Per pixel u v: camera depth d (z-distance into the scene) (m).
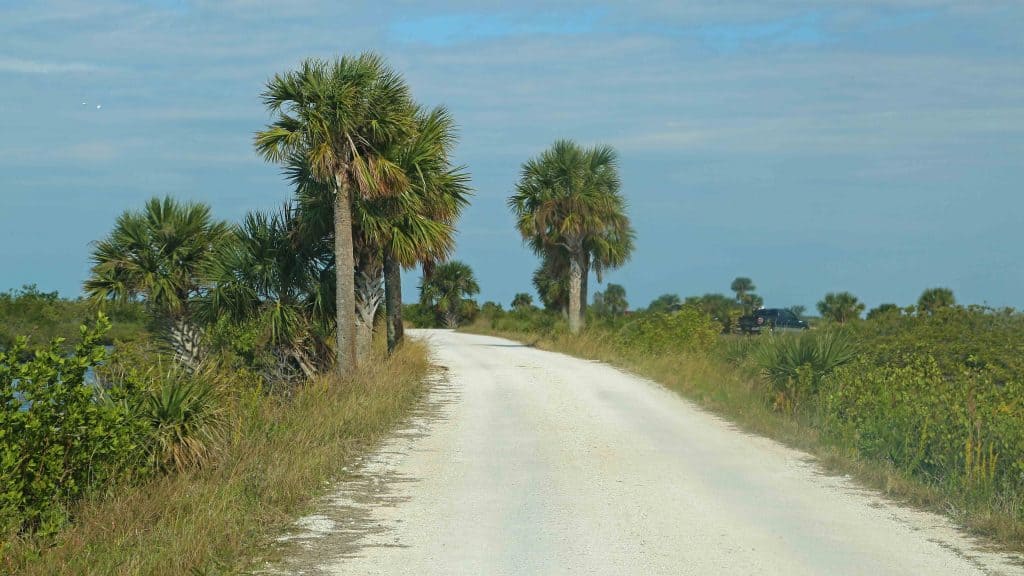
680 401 19.11
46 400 8.59
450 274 71.06
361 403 15.64
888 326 21.16
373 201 21.31
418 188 22.11
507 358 31.02
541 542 8.30
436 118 23.12
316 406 14.96
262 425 12.73
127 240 20.64
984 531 8.71
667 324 29.59
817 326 20.77
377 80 19.89
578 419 16.42
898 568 7.55
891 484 10.55
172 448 10.46
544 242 39.59
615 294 70.12
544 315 50.56
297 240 21.69
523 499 10.05
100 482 9.22
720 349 25.80
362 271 22.41
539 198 38.84
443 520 9.08
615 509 9.62
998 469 10.50
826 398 14.74
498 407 18.00
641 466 12.05
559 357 31.77
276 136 19.16
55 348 8.86
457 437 14.32
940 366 17.56
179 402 10.84
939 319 19.69
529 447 13.48
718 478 11.29
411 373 22.11
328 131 19.20
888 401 13.15
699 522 9.09
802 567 7.57
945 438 11.11
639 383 22.58
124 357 16.38
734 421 16.12
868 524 9.05
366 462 12.09
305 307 21.78
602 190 38.78
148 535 7.93
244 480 9.95
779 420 15.28
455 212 24.14
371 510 9.47
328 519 9.04
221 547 7.73
